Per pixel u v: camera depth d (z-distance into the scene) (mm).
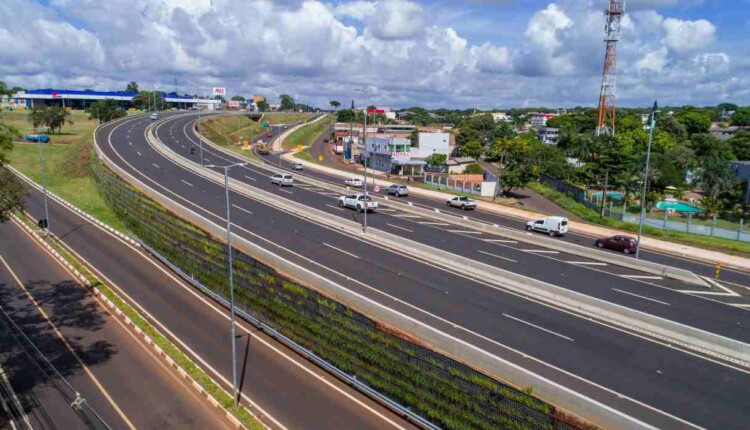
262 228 50750
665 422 20297
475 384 19203
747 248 47375
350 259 41594
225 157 95750
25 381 24734
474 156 143625
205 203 59969
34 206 60688
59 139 119375
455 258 41031
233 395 23188
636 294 35062
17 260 42625
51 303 34156
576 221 60156
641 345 27156
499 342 27125
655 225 58875
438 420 20562
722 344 26531
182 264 39500
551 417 16922
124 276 38969
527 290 35312
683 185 85812
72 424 21422
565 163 105375
